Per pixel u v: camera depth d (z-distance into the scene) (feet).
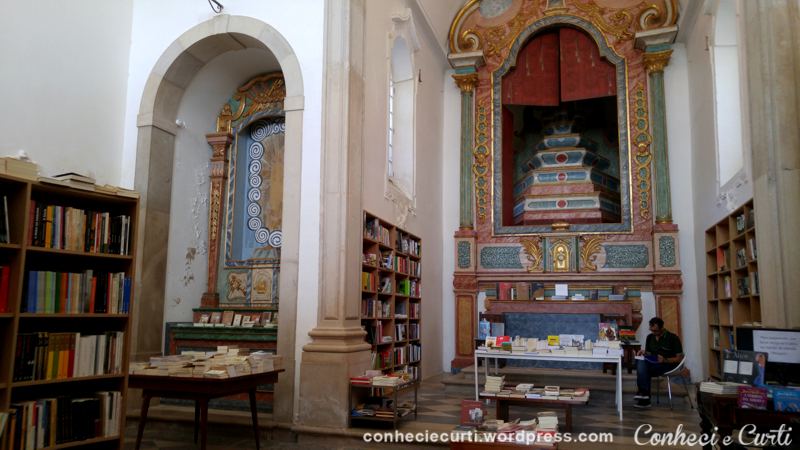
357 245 23.09
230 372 17.57
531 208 39.34
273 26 24.58
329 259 21.91
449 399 27.45
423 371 33.78
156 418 22.21
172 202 26.99
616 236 36.60
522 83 40.09
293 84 23.75
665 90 37.01
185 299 27.55
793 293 19.65
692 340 34.06
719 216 29.40
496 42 40.52
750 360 14.47
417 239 33.63
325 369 20.84
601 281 36.24
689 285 34.73
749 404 13.06
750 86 21.52
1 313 13.74
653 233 35.53
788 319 19.60
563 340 24.48
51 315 14.90
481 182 39.40
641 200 36.63
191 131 28.55
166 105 26.71
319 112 23.22
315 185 22.75
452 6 40.16
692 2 32.83
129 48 26.76
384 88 28.19
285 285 22.33
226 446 19.90
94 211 17.84
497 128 39.68
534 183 40.06
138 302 24.75
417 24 34.58
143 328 24.82
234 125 30.40
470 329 37.37
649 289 35.55
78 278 15.75
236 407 23.45
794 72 20.74
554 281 36.94
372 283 26.09
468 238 38.34
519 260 37.86
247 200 30.37
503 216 39.22
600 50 38.42
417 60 34.60
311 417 20.80
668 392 26.05
